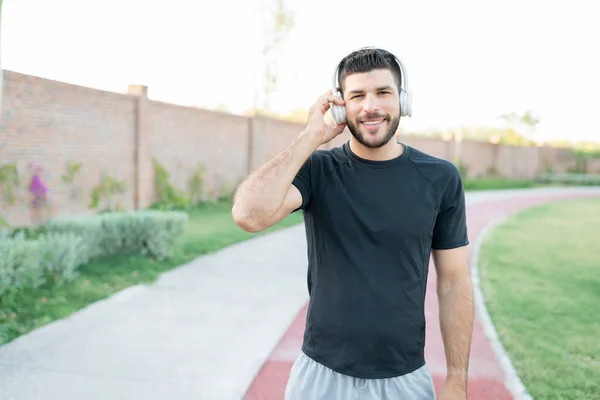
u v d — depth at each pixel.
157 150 14.70
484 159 39.12
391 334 1.85
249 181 1.84
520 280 7.87
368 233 1.86
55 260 6.43
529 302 6.63
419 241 1.88
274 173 1.81
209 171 17.34
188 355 4.70
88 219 7.90
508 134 47.59
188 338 5.11
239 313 5.94
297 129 23.00
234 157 18.78
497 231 13.48
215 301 6.35
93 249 7.74
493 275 8.16
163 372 4.33
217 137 17.67
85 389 3.99
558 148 46.47
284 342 5.08
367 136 1.85
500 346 5.07
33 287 6.02
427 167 1.92
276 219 1.86
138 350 4.76
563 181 42.97
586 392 4.14
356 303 1.85
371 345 1.85
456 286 2.01
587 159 47.84
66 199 10.95
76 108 11.14
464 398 1.92
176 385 4.11
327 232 1.90
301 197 1.91
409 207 1.87
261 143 20.06
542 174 44.75
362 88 1.83
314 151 2.01
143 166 13.72
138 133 13.45
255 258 8.93
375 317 1.84
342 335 1.87
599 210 20.06
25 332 5.06
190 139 16.25
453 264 2.00
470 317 2.00
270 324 5.59
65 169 10.88
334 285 1.89
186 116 15.95
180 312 5.89
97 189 11.84
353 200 1.88
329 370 1.91
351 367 1.87
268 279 7.51
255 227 1.83
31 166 9.90
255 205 1.80
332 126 1.92
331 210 1.89
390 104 1.84
